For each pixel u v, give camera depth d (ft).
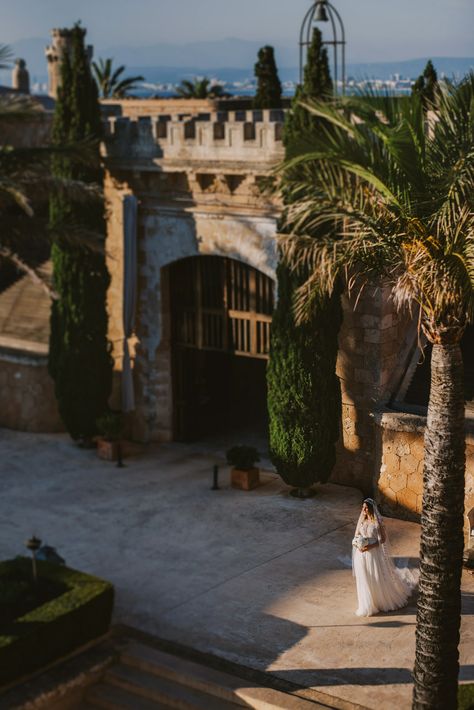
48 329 104.06
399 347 81.05
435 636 46.06
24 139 120.37
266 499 80.18
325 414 78.79
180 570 67.21
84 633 56.80
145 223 92.32
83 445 95.30
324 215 47.93
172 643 57.72
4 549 71.15
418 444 73.77
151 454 93.45
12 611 56.75
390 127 44.62
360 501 79.46
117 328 97.50
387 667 53.88
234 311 89.45
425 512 45.83
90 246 86.63
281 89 125.70
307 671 53.93
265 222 83.66
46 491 83.35
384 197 44.65
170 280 93.50
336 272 47.39
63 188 84.79
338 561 68.08
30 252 114.42
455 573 45.80
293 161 44.57
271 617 60.18
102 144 91.86
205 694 53.52
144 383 96.17
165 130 87.56
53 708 54.03
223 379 107.55
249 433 99.71
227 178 84.58
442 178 42.80
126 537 73.05
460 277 42.83
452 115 43.83
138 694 54.90
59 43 162.61
